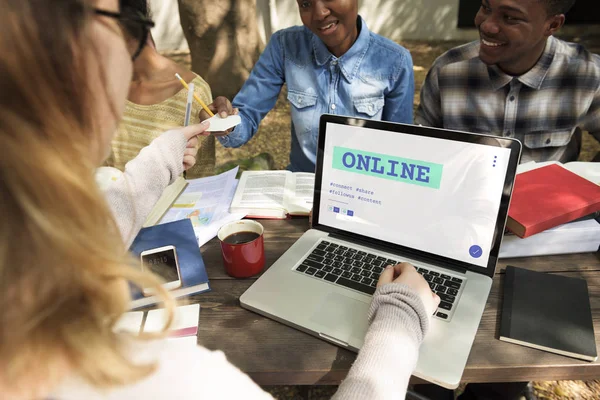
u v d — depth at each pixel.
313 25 1.68
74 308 0.34
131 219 0.96
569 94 1.72
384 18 6.64
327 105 1.93
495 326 0.88
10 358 0.32
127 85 0.42
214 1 3.73
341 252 1.10
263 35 5.91
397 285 0.81
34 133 0.30
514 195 1.15
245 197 1.34
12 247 0.31
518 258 1.09
